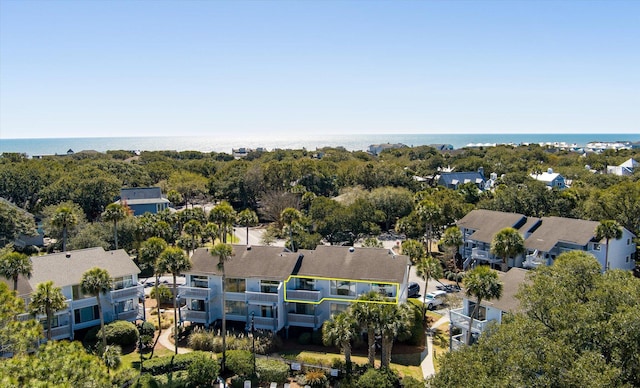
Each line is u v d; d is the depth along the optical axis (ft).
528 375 64.95
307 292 141.18
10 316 73.92
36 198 337.52
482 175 447.42
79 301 139.33
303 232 232.73
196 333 140.26
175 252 130.52
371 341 117.29
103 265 148.66
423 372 120.26
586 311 68.59
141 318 153.89
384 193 307.58
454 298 176.55
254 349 131.03
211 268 147.64
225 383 120.88
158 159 610.65
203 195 421.18
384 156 652.07
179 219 267.59
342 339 113.50
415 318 141.59
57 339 134.10
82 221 250.78
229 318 146.92
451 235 199.11
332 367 120.98
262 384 119.75
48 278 136.36
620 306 67.72
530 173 433.07
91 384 64.49
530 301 80.89
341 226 248.52
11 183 322.34
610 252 184.14
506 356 70.54
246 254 153.48
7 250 186.60
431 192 324.39
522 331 72.28
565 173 429.79
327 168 409.08
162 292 178.29
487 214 224.74
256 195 374.22
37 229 261.85
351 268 144.15
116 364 110.63
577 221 193.77
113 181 323.16
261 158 572.92
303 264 149.18
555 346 64.34
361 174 375.04
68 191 306.35
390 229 307.17
